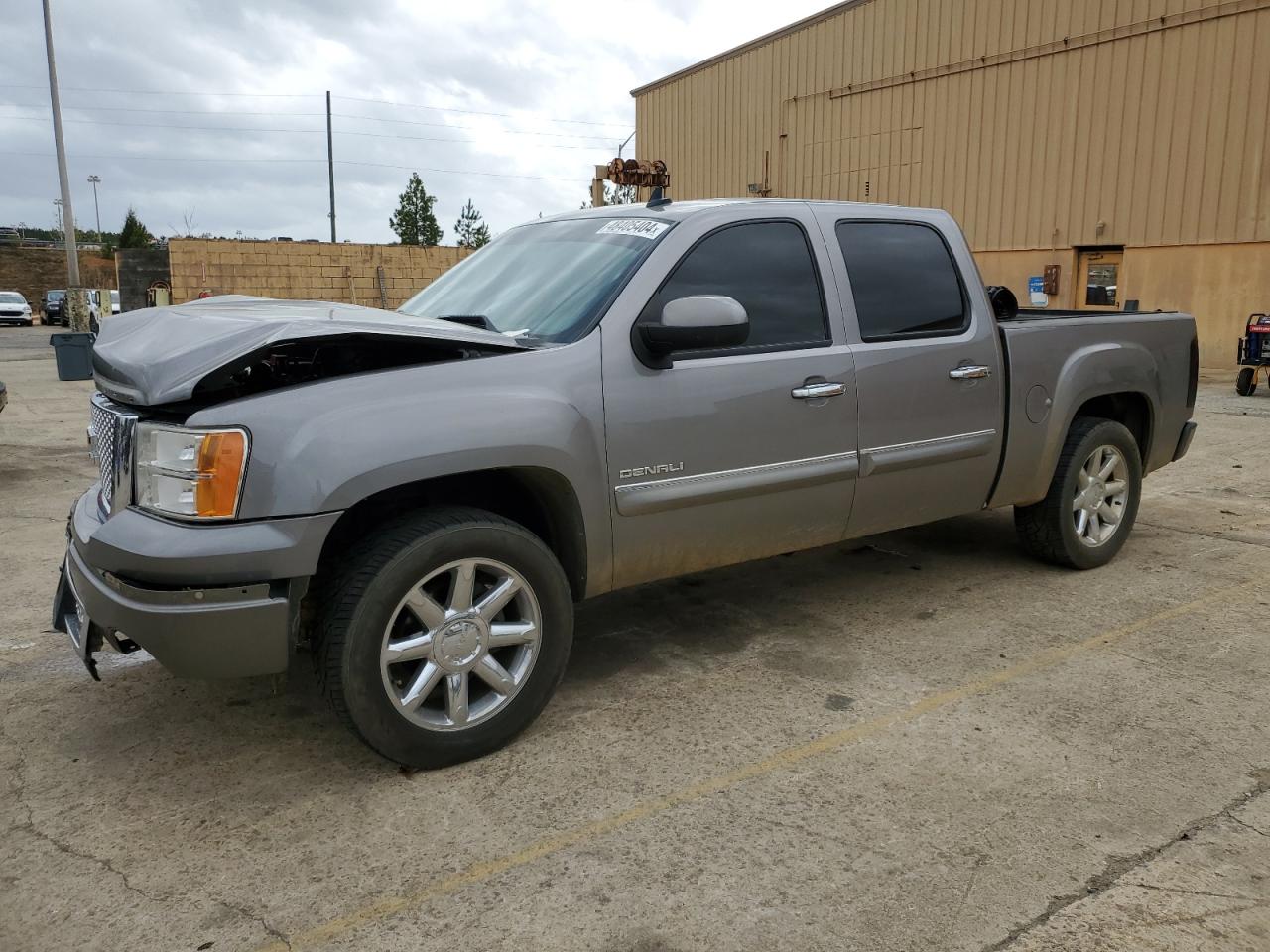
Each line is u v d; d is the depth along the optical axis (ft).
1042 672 12.59
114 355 10.18
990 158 60.75
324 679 9.55
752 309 12.42
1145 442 17.70
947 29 62.08
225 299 12.82
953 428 14.25
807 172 72.90
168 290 84.23
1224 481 24.25
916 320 13.97
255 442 9.00
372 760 10.57
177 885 8.41
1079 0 55.21
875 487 13.57
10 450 30.48
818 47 70.64
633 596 15.84
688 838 8.98
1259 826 9.05
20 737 11.16
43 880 8.50
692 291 11.92
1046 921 7.77
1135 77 53.31
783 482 12.47
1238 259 50.24
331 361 10.66
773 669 12.82
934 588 16.05
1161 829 9.01
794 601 15.51
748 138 77.41
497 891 8.27
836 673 12.66
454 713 10.20
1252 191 49.39
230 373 9.00
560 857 8.73
